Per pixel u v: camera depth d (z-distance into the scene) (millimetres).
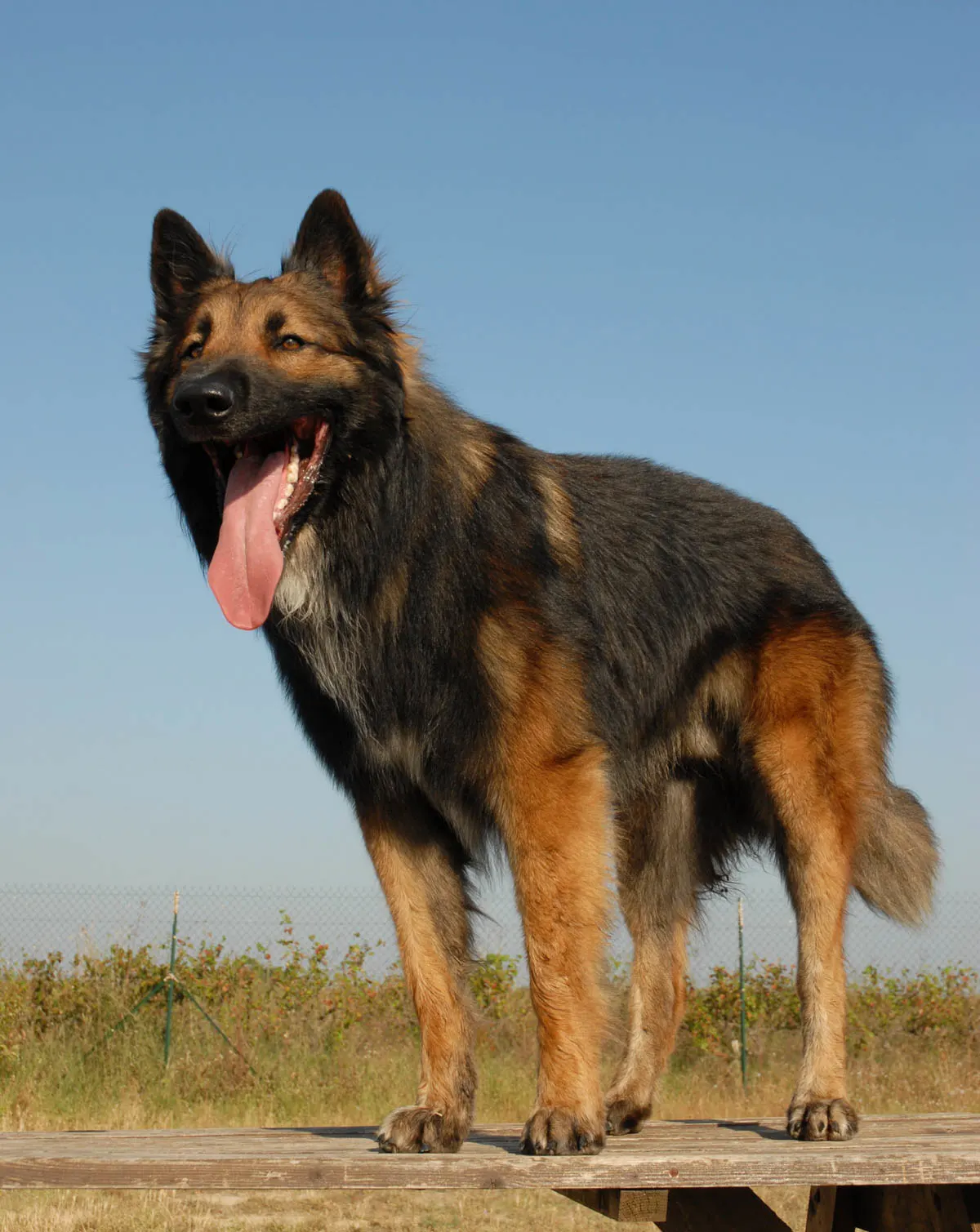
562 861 3930
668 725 5078
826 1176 3635
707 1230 4617
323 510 4199
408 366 4398
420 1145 3840
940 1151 3785
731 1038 13258
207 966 13430
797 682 4996
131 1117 10391
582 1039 3814
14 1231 7730
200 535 4504
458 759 4031
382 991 13742
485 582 4012
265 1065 11805
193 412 3943
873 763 5152
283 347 4145
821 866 4867
